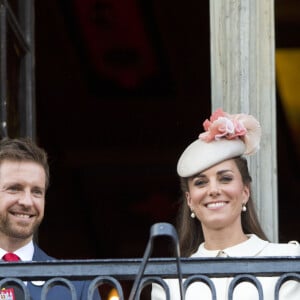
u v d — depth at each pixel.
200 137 13.74
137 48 29.12
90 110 30.97
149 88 30.59
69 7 27.50
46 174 13.43
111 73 29.89
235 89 15.82
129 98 30.92
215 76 15.92
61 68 29.42
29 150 13.33
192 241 13.85
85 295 12.93
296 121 30.14
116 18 28.08
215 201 13.52
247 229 13.88
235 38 15.91
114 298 24.23
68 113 30.78
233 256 12.91
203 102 30.81
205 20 28.11
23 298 12.65
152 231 10.51
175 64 29.52
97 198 32.16
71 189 31.78
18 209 13.18
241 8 15.92
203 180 13.59
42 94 30.06
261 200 15.51
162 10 27.86
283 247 13.55
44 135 30.98
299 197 31.31
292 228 31.34
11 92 17.14
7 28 16.83
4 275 11.70
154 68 29.91
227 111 15.80
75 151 31.61
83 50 28.92
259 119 15.75
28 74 17.83
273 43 15.91
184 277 11.85
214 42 16.00
